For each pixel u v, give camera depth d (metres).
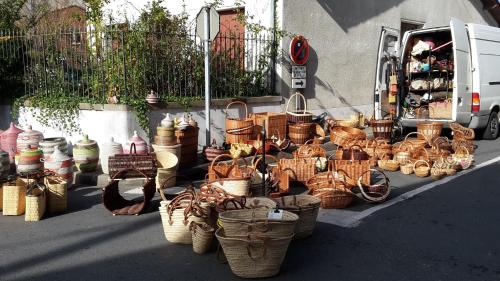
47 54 10.21
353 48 13.01
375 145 9.16
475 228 5.52
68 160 7.41
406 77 11.98
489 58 12.02
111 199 6.23
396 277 4.25
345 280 4.18
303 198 5.34
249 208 4.82
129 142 7.80
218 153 8.61
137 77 9.20
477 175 8.27
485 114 12.03
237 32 11.53
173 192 7.19
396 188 7.41
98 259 4.68
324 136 10.32
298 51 11.19
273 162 8.98
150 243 5.11
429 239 5.17
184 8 11.80
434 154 8.81
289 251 4.85
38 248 4.99
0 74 10.71
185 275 4.29
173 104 9.23
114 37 9.19
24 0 12.31
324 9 12.00
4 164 7.05
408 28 15.36
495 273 4.33
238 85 10.63
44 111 9.87
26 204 5.88
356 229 5.50
